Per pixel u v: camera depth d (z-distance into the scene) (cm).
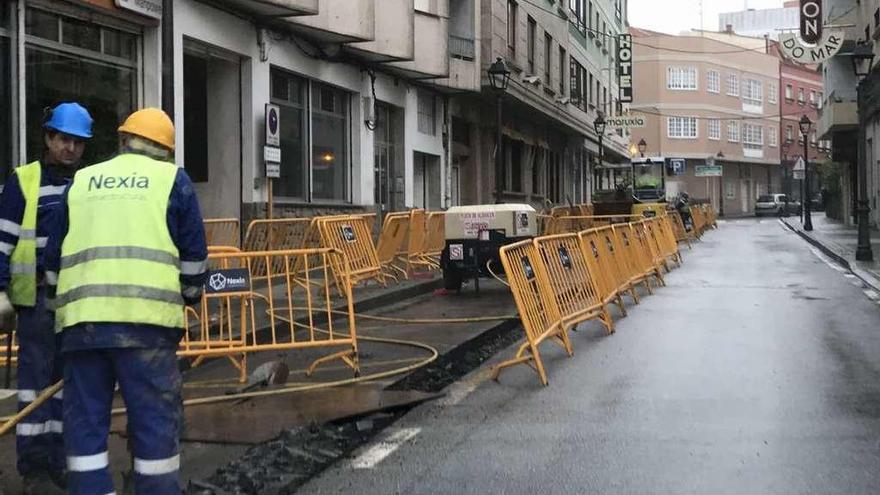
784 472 519
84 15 1109
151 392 395
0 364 771
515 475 520
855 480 505
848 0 3534
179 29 1266
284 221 1302
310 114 1695
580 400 701
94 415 399
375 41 1781
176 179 409
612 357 877
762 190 7944
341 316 1132
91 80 1145
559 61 3362
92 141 1147
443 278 1481
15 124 998
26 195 465
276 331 952
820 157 8075
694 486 497
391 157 2095
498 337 1046
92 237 396
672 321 1113
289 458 548
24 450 470
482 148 2731
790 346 927
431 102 2297
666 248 1856
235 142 1477
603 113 4097
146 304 390
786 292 1427
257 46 1479
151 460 394
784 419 636
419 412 669
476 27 2317
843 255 2066
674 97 7019
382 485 505
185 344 749
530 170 3300
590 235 1083
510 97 2580
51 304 422
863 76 1931
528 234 1394
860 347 920
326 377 773
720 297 1364
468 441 591
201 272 411
